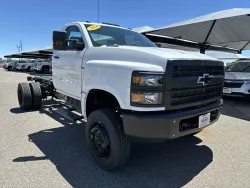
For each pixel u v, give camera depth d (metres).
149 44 4.32
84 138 4.22
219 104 3.35
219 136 4.41
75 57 3.87
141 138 2.61
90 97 3.47
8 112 6.12
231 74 8.05
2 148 3.71
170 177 2.90
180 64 2.59
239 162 3.32
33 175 2.89
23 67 32.19
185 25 9.96
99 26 4.05
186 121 2.81
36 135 4.36
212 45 15.34
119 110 3.05
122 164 2.95
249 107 7.22
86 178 2.85
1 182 2.72
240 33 11.46
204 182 2.79
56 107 6.49
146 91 2.50
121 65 2.71
